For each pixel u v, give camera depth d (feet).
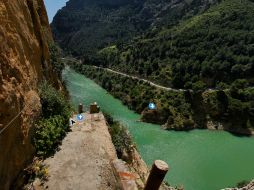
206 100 250.57
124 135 76.79
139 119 247.50
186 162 178.81
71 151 46.60
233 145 209.05
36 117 44.88
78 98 290.35
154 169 21.25
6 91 34.24
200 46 329.11
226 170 172.76
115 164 42.06
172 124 231.71
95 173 41.34
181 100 257.34
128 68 363.15
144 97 273.75
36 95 46.01
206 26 384.47
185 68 297.12
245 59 280.31
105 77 353.92
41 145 44.75
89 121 62.44
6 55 36.60
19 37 43.27
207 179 162.30
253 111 237.86
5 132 33.83
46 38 72.38
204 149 198.70
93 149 48.16
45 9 81.46
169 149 195.93
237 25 354.54
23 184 38.96
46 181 39.70
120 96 302.45
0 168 33.55
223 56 292.61
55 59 77.15
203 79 281.13
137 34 650.02
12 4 43.91
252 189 97.30
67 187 38.68
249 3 416.87
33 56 50.42
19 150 38.19
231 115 238.68
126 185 37.09
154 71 323.57
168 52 340.80
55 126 49.32
